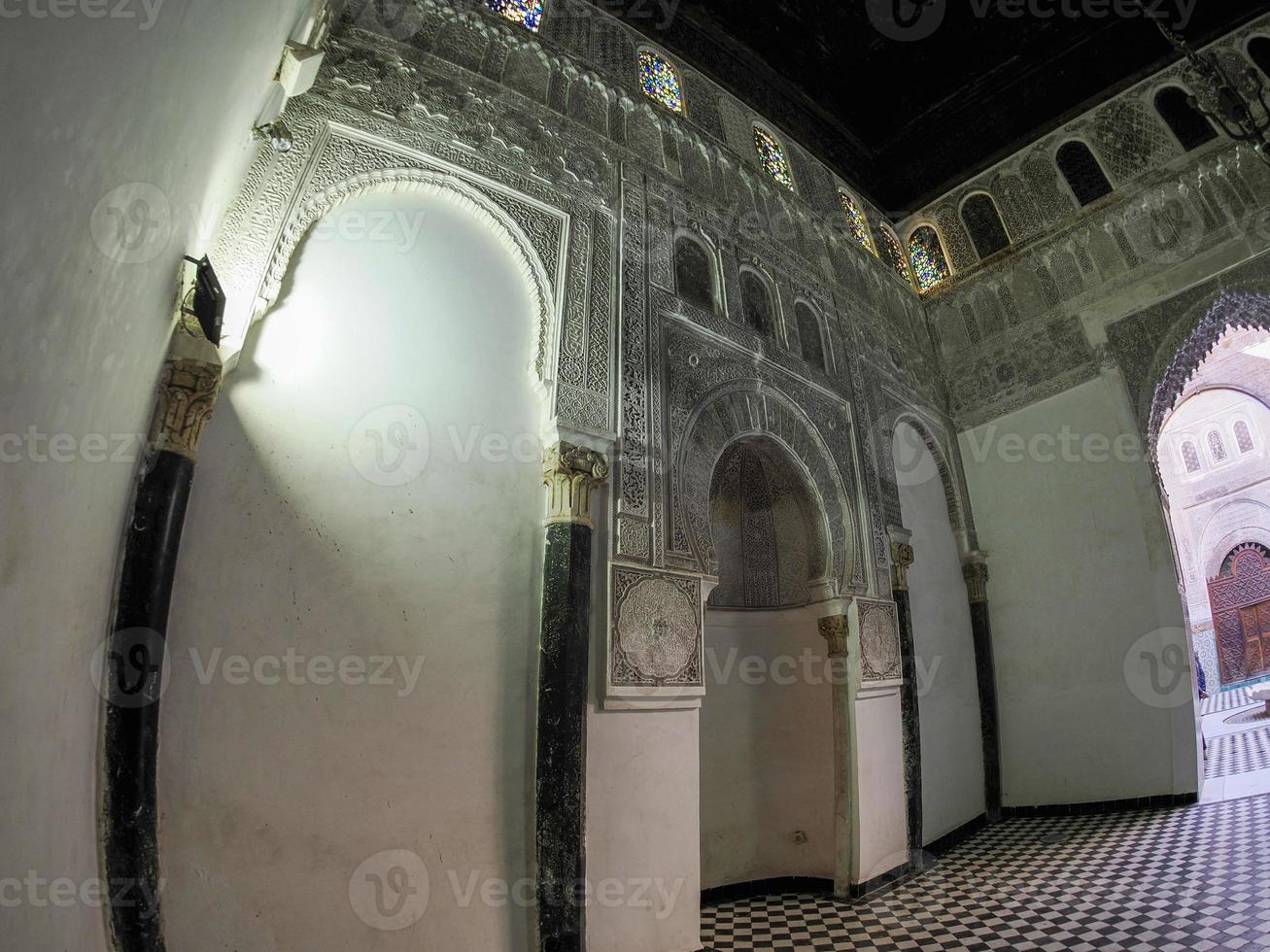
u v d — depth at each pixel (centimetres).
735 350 605
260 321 365
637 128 625
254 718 313
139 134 196
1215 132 774
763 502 686
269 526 339
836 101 960
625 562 450
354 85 433
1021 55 898
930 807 673
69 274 172
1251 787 708
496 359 447
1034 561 826
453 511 401
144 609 278
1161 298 787
